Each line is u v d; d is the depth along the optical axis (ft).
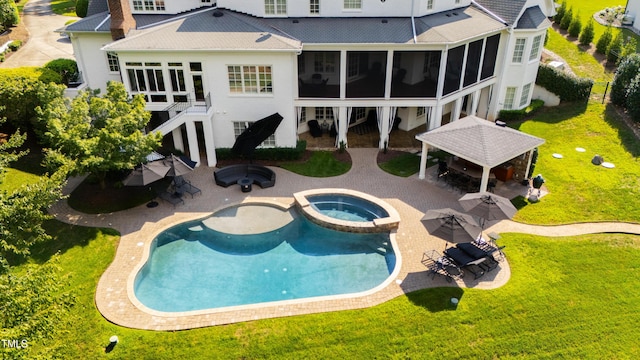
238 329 57.57
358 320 58.80
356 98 100.37
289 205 85.56
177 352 54.44
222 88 95.86
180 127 106.01
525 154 88.48
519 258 69.97
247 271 69.51
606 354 54.29
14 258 67.82
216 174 91.97
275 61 92.84
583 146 104.17
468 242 65.21
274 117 96.58
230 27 96.07
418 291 63.52
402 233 76.74
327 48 94.53
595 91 129.49
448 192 89.10
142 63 92.99
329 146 107.86
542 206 83.41
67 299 46.39
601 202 83.92
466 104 127.75
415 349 54.75
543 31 114.21
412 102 100.99
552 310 60.23
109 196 86.12
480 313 59.67
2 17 144.36
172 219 80.69
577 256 70.28
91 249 71.77
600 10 178.70
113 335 56.29
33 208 54.95
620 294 62.95
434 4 105.40
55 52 134.51
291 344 55.47
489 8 113.50
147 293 64.85
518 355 54.13
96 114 82.48
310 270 69.77
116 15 94.63
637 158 97.91
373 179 94.22
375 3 100.42
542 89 125.90
